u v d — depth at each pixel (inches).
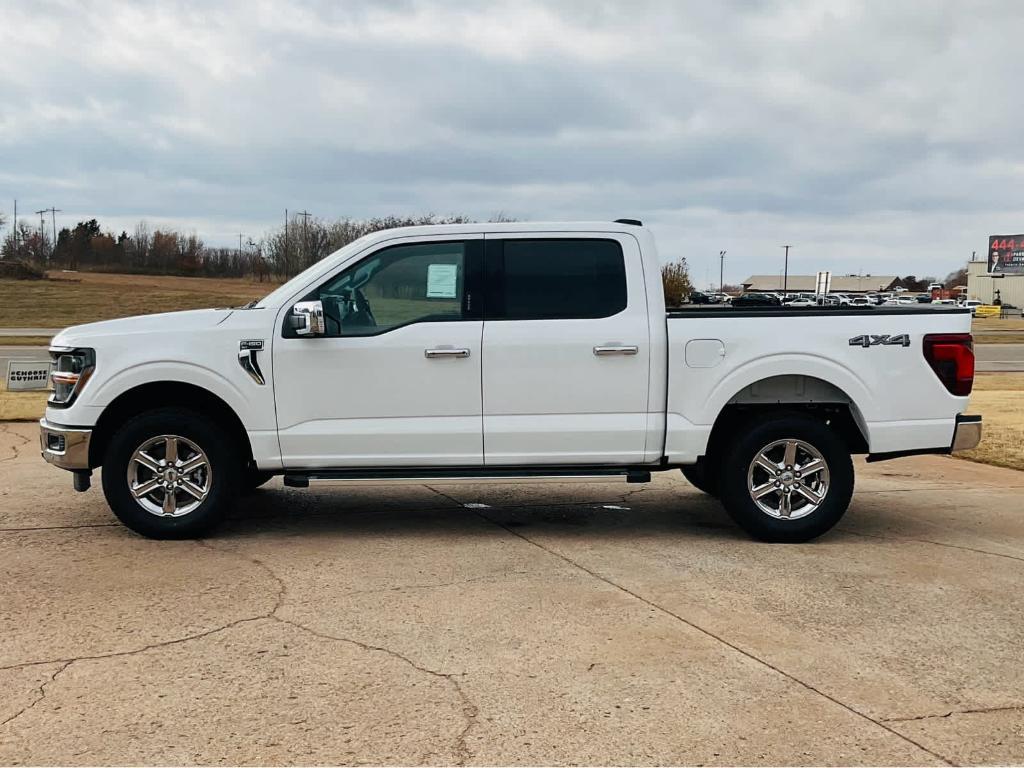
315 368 246.5
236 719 144.6
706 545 253.6
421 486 340.2
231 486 250.5
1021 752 136.8
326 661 167.6
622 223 254.8
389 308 250.7
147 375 243.8
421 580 217.3
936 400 254.8
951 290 4370.1
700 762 132.7
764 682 160.6
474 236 251.8
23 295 1975.9
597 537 261.9
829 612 197.8
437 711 147.9
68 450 245.6
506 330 248.2
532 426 249.3
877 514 299.3
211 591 207.3
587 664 167.5
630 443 251.4
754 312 254.1
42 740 137.2
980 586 217.5
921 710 150.5
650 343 249.3
